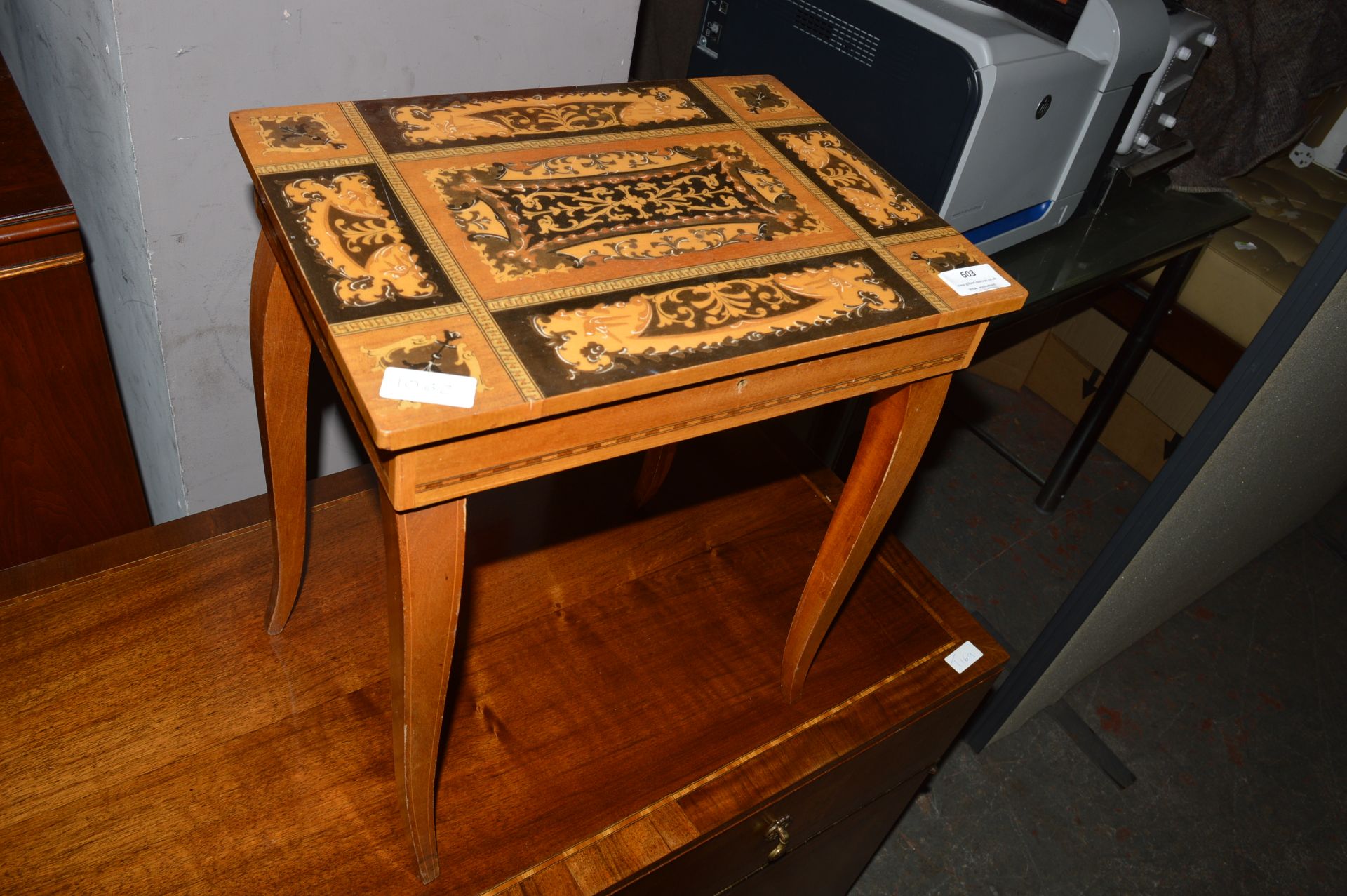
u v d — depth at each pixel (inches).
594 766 34.9
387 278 25.2
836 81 48.2
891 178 35.2
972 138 43.8
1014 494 81.4
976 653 42.5
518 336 24.5
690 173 32.6
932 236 32.7
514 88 47.9
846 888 51.8
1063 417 89.8
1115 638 64.6
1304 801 63.5
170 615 36.1
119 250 45.2
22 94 54.2
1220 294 73.3
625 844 32.9
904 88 45.2
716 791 35.0
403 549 23.9
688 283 27.8
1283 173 87.5
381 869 30.9
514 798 33.5
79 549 37.4
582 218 29.2
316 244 25.6
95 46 36.1
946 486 80.7
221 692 34.4
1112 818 60.6
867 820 45.5
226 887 29.6
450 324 24.3
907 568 45.6
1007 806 60.2
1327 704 70.3
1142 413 83.0
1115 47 47.2
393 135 30.4
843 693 39.7
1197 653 72.3
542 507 43.9
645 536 43.8
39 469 47.4
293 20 38.4
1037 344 86.1
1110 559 52.8
